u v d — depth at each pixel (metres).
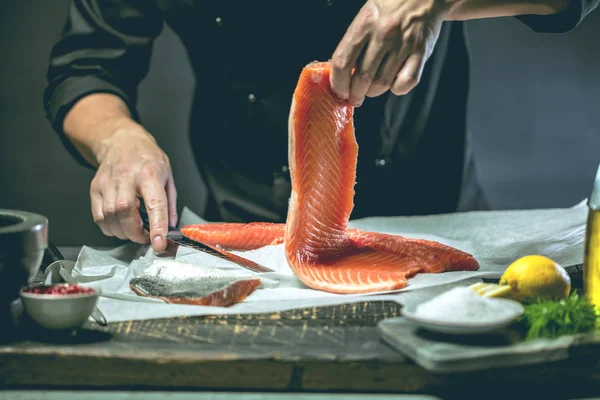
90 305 0.98
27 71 2.63
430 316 0.94
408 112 1.71
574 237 1.43
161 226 1.34
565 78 2.80
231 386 0.94
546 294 1.03
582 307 0.97
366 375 0.93
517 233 1.50
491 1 1.29
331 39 1.65
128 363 0.94
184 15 1.67
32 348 0.95
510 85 2.81
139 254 1.39
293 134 1.20
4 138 2.64
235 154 1.74
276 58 1.66
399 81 1.20
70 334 0.99
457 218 1.63
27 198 2.64
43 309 0.96
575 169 2.88
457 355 0.90
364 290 1.14
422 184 1.77
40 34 2.62
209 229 1.44
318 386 0.93
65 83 1.63
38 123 2.64
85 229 2.64
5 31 2.61
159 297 1.11
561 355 0.92
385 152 1.71
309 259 1.23
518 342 0.93
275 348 0.95
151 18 1.70
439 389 0.92
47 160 2.65
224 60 1.68
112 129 1.52
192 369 0.93
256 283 1.17
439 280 1.19
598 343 0.93
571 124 2.85
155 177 1.40
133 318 1.04
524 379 0.92
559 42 2.74
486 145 2.88
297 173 1.21
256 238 1.42
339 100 1.24
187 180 2.71
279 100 1.68
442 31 1.69
